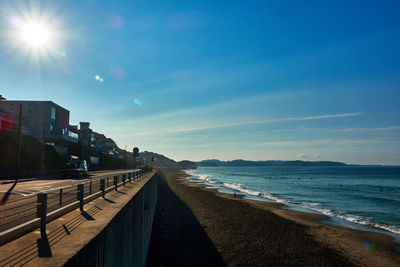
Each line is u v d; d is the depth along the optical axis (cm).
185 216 2928
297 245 1953
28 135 4669
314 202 4294
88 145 8450
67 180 2762
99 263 567
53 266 392
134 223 1119
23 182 2453
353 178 11906
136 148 3388
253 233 2255
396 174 15725
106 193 1318
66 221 677
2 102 5388
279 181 9875
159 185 6881
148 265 1614
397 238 2147
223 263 1644
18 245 489
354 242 2039
